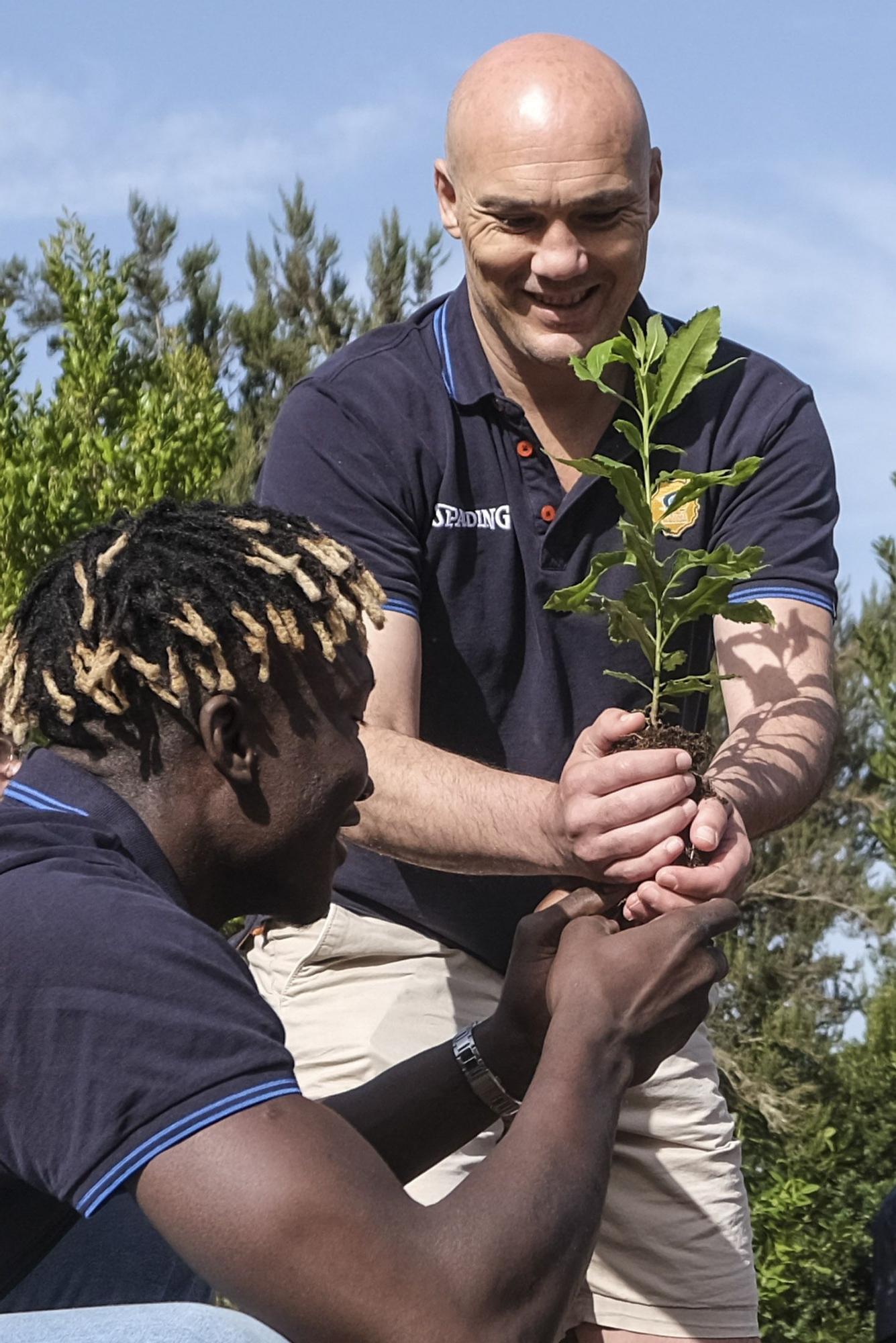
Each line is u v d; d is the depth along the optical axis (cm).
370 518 308
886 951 1234
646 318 327
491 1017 242
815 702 306
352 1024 322
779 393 327
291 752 196
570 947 215
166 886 193
